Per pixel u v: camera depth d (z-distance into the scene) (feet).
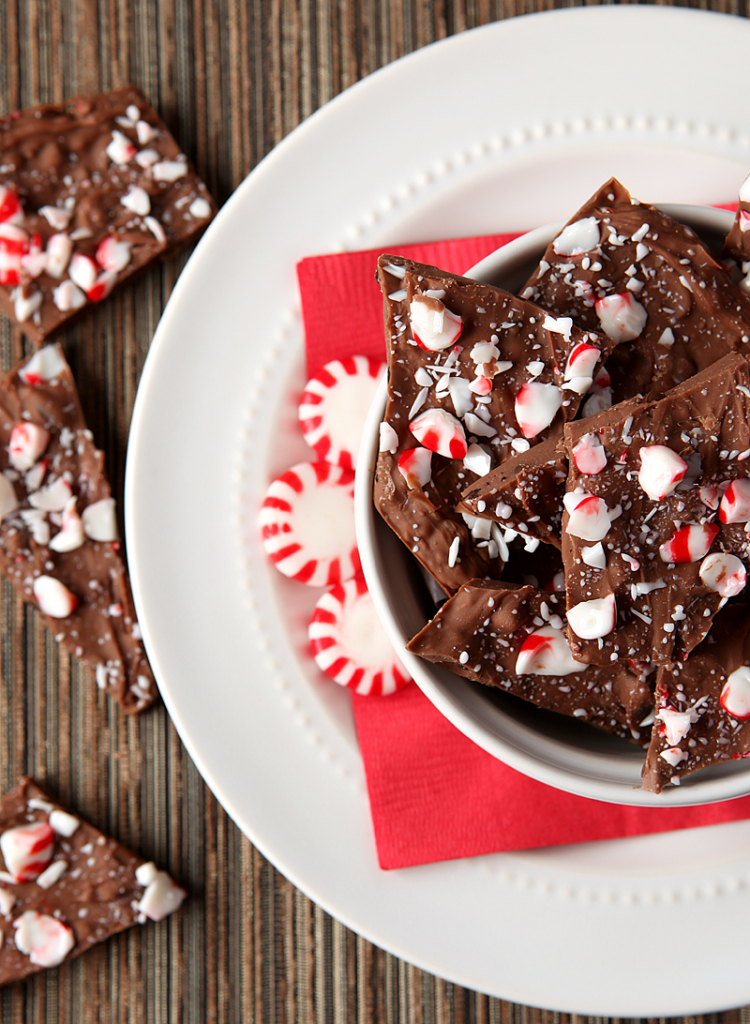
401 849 1.31
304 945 1.41
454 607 1.16
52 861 1.40
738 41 1.32
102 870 1.39
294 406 1.33
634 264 1.18
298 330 1.32
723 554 1.14
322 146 1.32
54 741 1.42
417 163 1.32
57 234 1.40
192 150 1.43
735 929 1.31
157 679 1.31
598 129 1.32
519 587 1.16
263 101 1.42
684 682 1.15
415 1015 1.40
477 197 1.32
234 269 1.32
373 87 1.31
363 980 1.41
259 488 1.33
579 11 1.32
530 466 1.15
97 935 1.39
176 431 1.32
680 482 1.14
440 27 1.42
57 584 1.39
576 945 1.31
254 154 1.42
